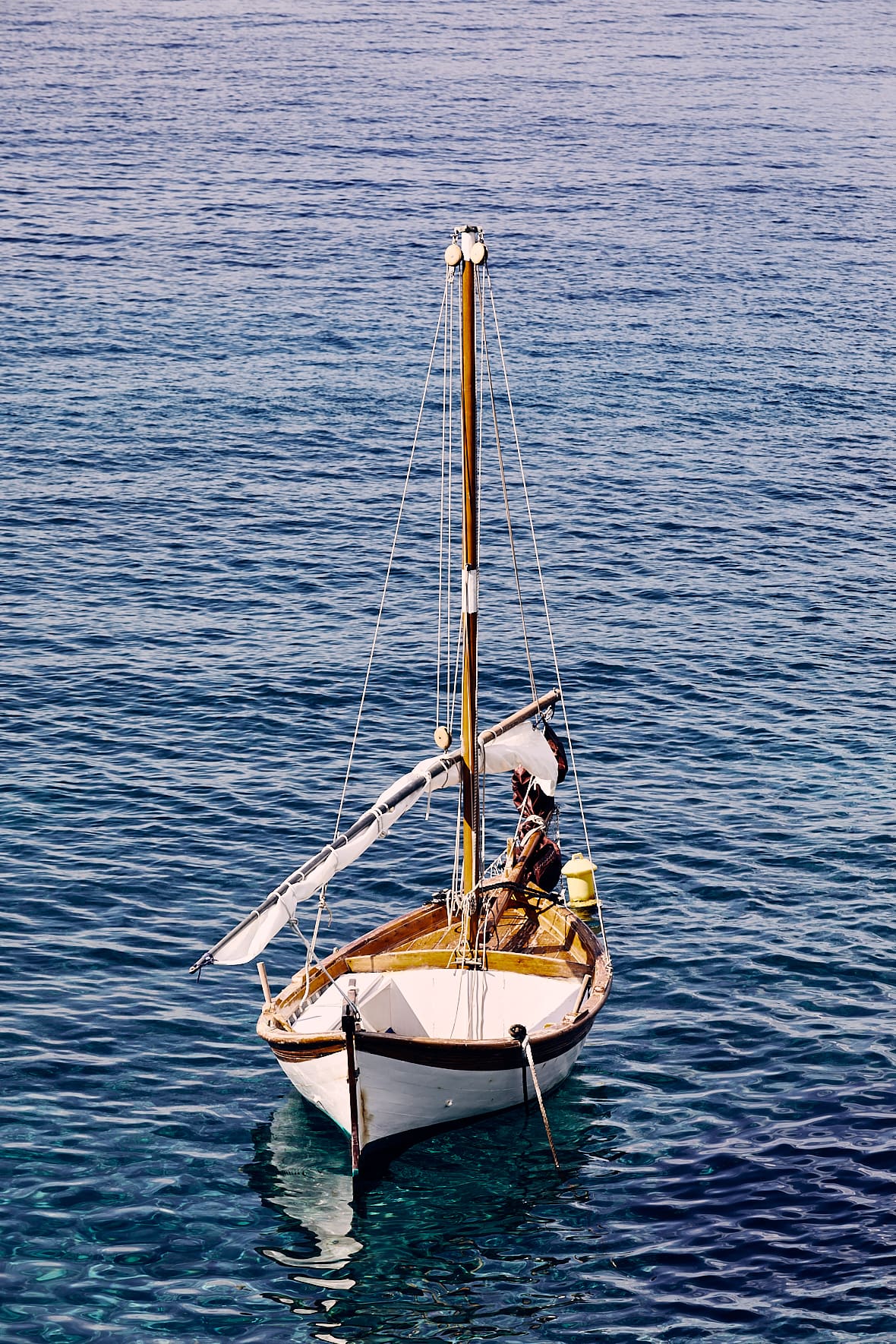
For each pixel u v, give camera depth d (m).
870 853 30.73
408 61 159.25
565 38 181.62
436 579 45.75
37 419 57.66
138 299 74.19
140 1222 20.06
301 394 62.03
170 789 32.75
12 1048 23.62
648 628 42.81
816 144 124.44
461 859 30.61
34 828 30.72
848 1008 25.45
